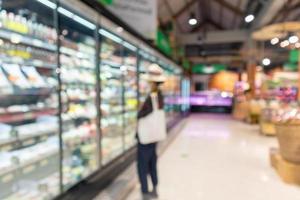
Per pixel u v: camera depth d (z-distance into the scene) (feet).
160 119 9.82
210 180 12.30
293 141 11.72
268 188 11.35
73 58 10.87
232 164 15.07
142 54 17.93
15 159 7.24
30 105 8.41
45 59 8.93
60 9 8.50
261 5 29.45
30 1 8.18
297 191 11.03
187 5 35.55
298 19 32.63
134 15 12.83
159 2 28.55
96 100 10.98
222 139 23.00
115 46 13.99
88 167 10.48
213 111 52.95
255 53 39.91
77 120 10.70
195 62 57.31
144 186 10.04
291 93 39.01
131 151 14.84
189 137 23.94
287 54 44.34
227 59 49.16
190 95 54.08
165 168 14.19
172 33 34.30
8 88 7.50
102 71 12.46
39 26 8.70
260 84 43.83
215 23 50.78
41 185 8.09
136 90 16.12
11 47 7.84
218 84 56.75
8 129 7.32
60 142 8.67
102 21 10.21
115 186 10.50
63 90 9.85
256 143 21.25
